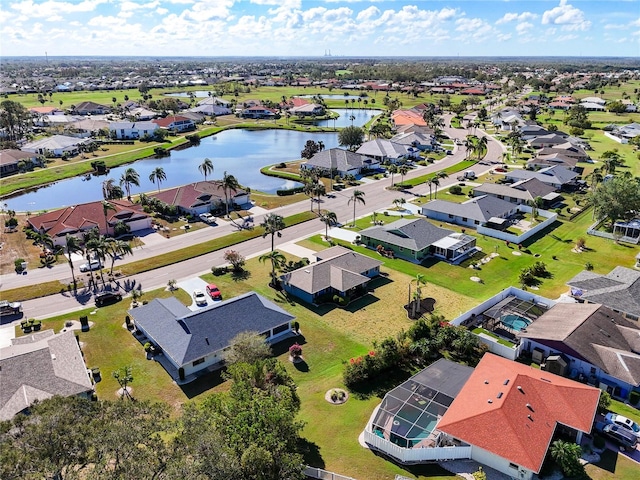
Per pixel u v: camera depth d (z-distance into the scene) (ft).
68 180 500.74
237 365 166.20
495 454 136.46
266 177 502.38
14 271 277.03
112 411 117.29
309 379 185.88
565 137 618.03
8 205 414.41
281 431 130.41
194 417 122.83
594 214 352.08
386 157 545.03
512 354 195.11
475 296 249.34
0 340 208.74
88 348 205.46
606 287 233.14
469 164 537.24
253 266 284.82
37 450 99.50
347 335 215.92
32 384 165.78
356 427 158.61
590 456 144.56
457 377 172.76
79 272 275.39
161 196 390.83
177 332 197.98
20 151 533.55
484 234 334.65
